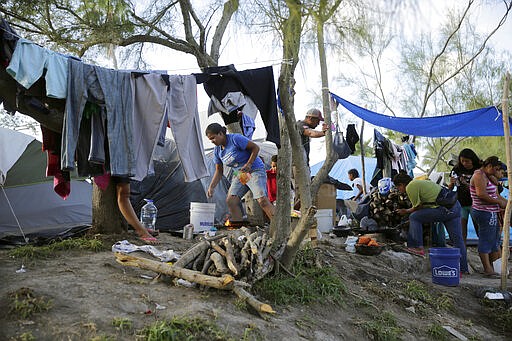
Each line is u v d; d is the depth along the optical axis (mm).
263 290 4395
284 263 4906
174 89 5344
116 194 6098
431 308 5352
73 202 8797
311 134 6922
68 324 3219
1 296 3545
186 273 4113
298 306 4348
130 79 5152
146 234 6000
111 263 4680
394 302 5199
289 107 4711
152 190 8352
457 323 5164
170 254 5008
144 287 4051
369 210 8172
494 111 8102
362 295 5117
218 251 4402
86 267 4496
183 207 8297
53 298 3555
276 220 5180
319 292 4750
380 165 9523
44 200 8531
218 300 3945
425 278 6672
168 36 9109
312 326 4023
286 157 5281
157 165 8500
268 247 4688
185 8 9008
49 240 6367
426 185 7156
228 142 6410
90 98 4926
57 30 7871
